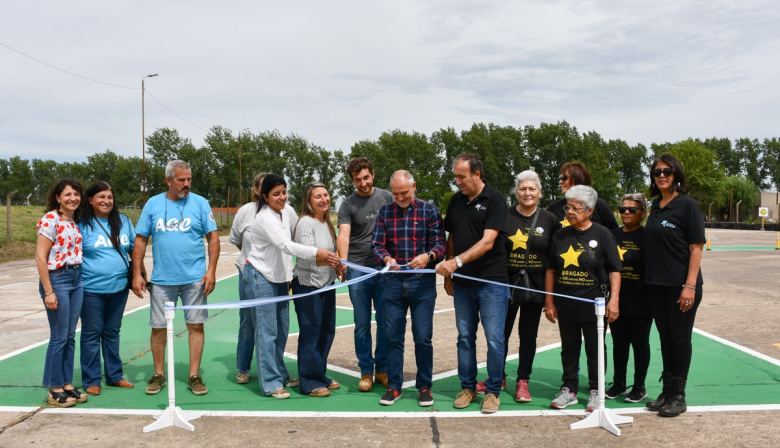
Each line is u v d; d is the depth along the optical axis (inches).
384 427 164.2
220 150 3496.6
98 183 198.8
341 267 199.6
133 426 166.1
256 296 193.5
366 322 205.3
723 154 4820.4
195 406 184.9
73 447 150.9
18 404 186.9
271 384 194.7
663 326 176.7
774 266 660.7
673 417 171.3
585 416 173.2
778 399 188.5
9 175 4419.3
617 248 179.8
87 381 198.7
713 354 247.8
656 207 179.2
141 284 205.2
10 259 791.7
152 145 3548.2
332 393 199.3
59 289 183.8
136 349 267.3
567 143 3518.7
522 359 190.2
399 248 187.0
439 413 176.4
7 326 323.0
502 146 3607.3
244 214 213.5
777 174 4776.1
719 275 566.6
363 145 3663.9
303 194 202.5
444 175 3833.7
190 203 203.2
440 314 361.7
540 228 187.8
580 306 178.2
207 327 318.3
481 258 177.8
